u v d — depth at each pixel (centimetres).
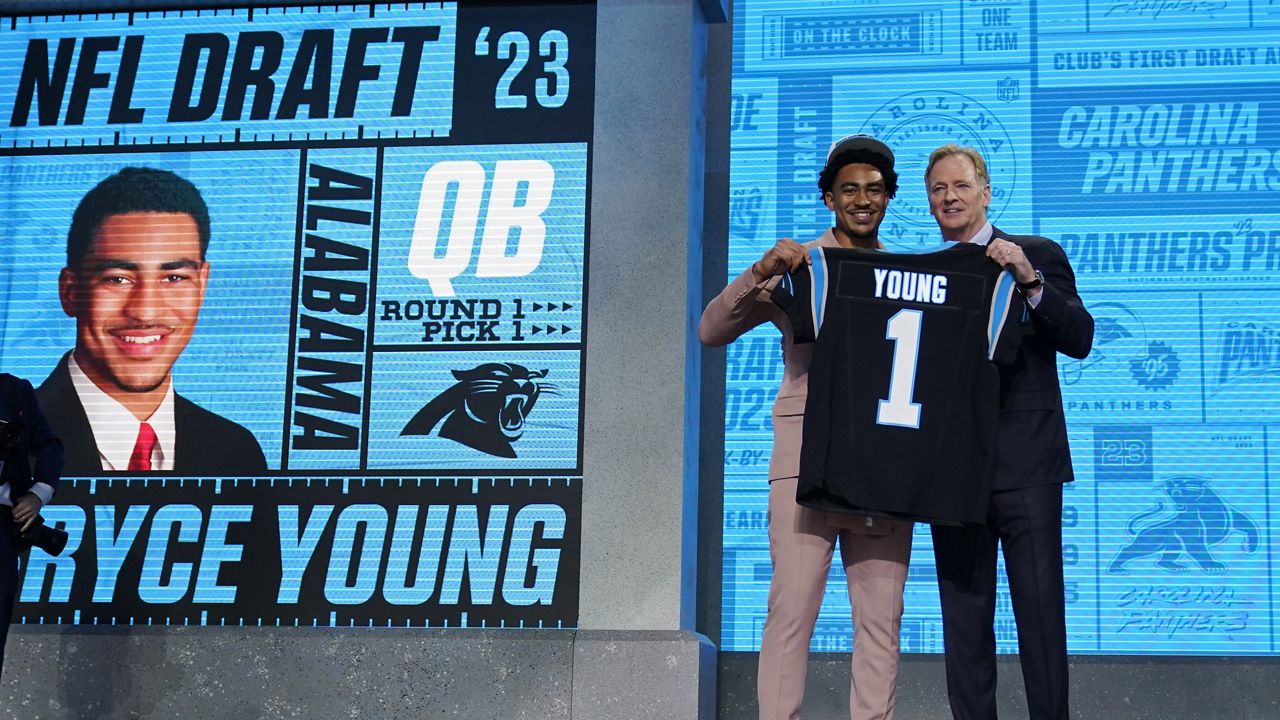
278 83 540
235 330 525
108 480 517
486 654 469
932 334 336
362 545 505
